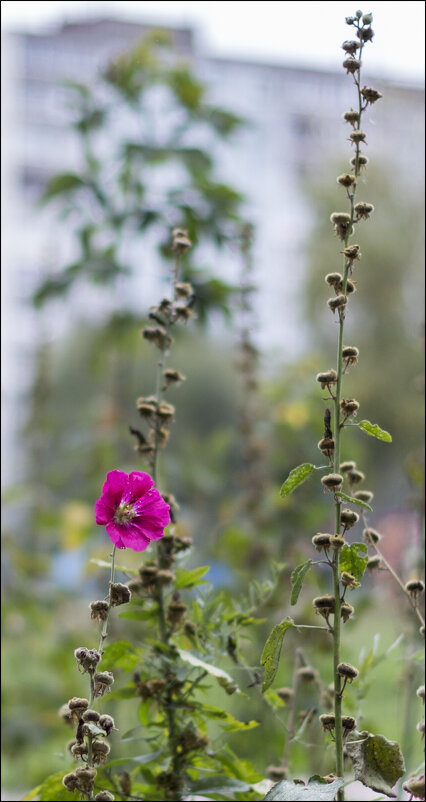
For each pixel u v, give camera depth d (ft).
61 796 12.09
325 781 11.19
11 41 119.85
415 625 13.62
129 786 12.25
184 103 22.38
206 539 23.82
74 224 23.12
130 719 16.19
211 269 20.53
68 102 22.67
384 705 14.66
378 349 78.23
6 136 124.16
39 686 23.22
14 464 30.68
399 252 80.07
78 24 49.96
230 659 12.75
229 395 74.43
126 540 11.21
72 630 24.34
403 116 67.62
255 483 21.59
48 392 28.84
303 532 21.52
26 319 75.10
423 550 14.12
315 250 92.02
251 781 12.42
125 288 22.89
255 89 116.67
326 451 11.35
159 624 12.38
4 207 117.70
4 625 24.02
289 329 91.15
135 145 21.61
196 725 12.63
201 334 21.70
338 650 11.17
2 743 21.86
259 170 113.70
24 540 26.76
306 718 12.85
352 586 11.19
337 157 95.09
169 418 12.52
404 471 15.67
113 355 24.13
